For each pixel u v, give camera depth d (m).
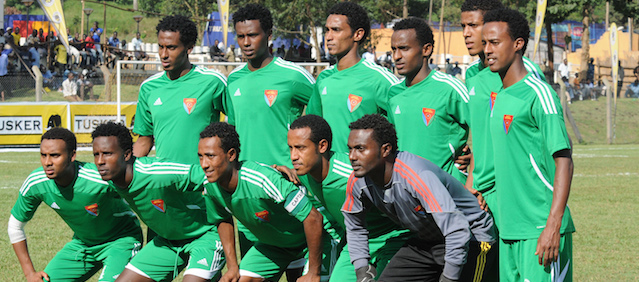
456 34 87.75
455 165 12.27
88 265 12.39
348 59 12.91
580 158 44.00
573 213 23.45
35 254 16.66
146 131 14.19
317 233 10.69
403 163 9.23
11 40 53.66
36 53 53.31
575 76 77.00
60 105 42.94
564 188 9.14
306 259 11.98
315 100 13.20
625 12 77.56
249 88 13.25
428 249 10.29
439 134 11.88
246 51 13.08
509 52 9.66
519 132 9.61
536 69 10.91
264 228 11.11
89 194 11.38
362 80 12.68
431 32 11.95
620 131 60.09
